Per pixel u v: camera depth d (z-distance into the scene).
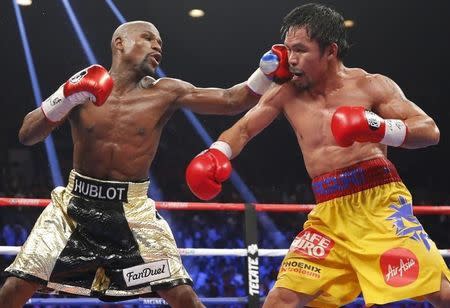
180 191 11.45
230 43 12.10
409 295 2.36
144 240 2.85
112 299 2.84
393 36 11.68
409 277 2.38
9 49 11.31
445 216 10.39
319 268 2.53
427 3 10.71
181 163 12.12
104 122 2.89
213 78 12.50
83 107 2.92
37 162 11.59
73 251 2.80
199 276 8.88
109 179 2.89
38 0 10.84
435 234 10.30
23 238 8.60
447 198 11.40
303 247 2.58
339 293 2.54
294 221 10.63
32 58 11.48
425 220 10.45
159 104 2.96
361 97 2.62
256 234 3.88
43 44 11.44
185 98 3.01
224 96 3.01
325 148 2.63
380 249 2.44
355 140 2.35
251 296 3.80
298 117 2.69
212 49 12.20
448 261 9.37
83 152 2.91
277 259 9.34
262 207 3.90
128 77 2.98
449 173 12.04
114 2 11.06
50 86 11.71
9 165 11.18
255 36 11.95
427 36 11.58
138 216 2.88
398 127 2.39
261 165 12.45
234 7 11.20
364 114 2.32
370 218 2.49
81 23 11.32
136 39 2.98
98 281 2.82
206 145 12.34
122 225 2.84
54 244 2.80
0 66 11.43
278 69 2.70
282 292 2.54
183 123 12.39
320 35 2.58
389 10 10.98
